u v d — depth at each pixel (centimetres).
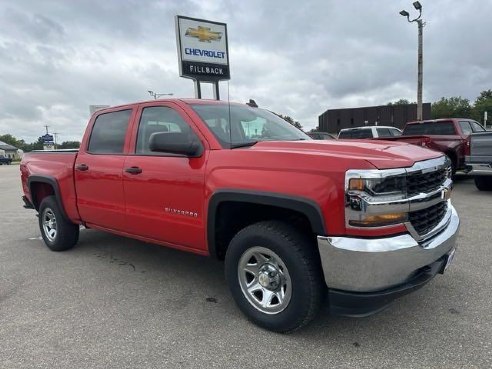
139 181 404
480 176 972
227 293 401
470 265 446
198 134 361
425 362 274
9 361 288
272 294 318
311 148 316
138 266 488
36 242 623
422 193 290
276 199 295
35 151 601
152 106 416
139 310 365
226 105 421
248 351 294
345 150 305
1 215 901
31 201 591
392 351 288
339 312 285
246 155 322
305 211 283
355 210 266
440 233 315
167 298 391
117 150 444
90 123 493
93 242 602
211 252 354
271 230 304
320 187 277
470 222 647
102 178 451
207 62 1938
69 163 502
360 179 265
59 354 295
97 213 468
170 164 374
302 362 279
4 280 449
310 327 324
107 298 393
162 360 285
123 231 444
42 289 420
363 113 5150
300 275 292
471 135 930
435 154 335
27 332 329
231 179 322
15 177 2411
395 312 344
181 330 327
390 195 271
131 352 296
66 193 511
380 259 265
